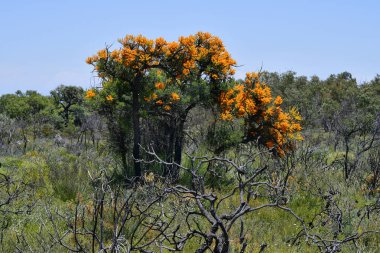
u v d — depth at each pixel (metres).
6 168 10.29
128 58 11.49
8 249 5.45
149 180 7.74
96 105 12.23
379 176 10.02
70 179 8.70
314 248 6.34
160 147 11.93
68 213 6.70
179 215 6.55
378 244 6.40
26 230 6.25
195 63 13.17
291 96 35.47
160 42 11.89
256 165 10.91
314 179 9.37
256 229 6.81
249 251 5.80
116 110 12.37
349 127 18.81
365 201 8.46
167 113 12.35
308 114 27.91
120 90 12.06
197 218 6.54
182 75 12.54
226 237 4.29
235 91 13.73
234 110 13.49
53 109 38.84
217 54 13.17
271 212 7.77
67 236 5.77
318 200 8.33
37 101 42.22
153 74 12.27
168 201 7.06
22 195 7.64
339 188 9.34
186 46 12.22
